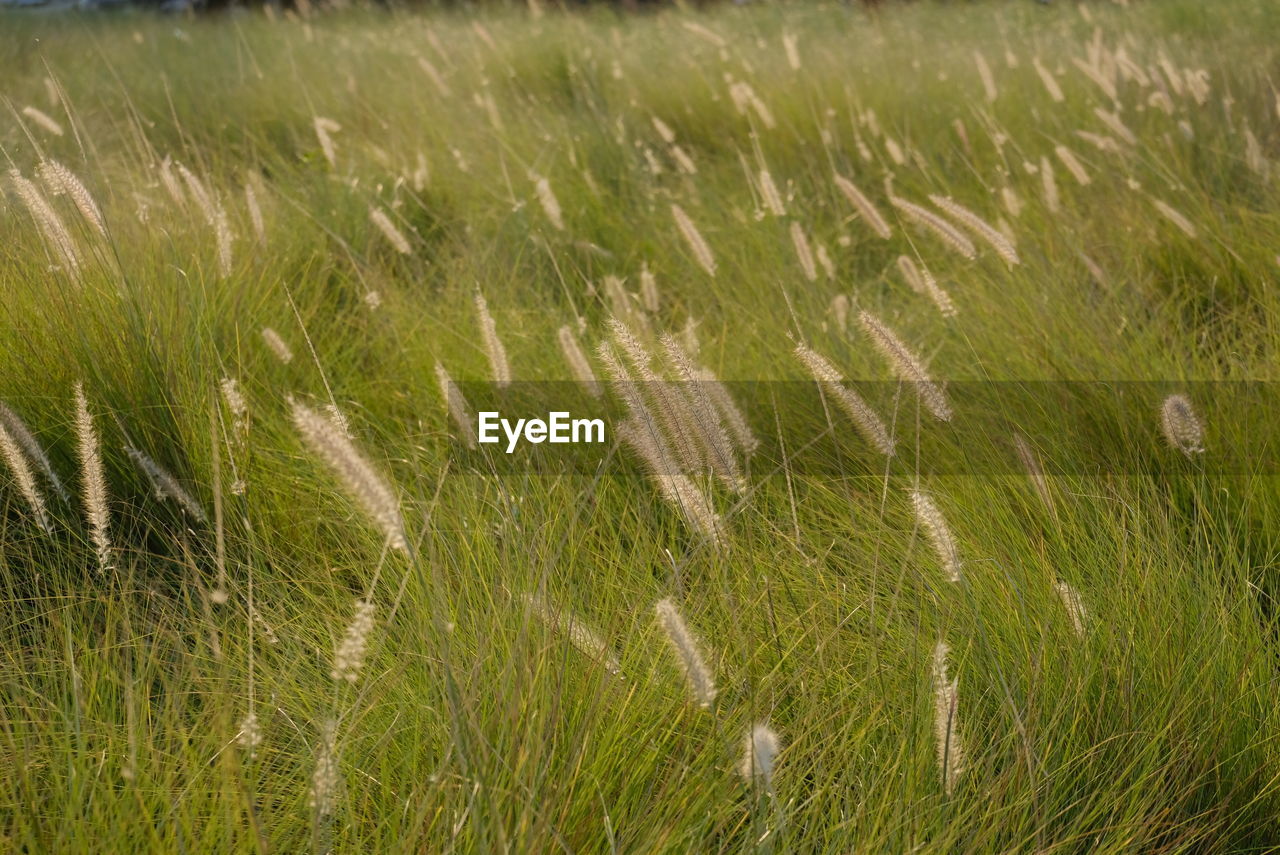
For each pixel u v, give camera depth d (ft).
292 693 8.63
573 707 7.84
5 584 10.46
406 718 8.14
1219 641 8.79
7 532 11.09
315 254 16.90
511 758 6.97
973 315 14.97
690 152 25.40
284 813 7.43
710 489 9.26
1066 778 7.97
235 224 16.97
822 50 33.73
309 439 5.69
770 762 6.56
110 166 21.07
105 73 31.71
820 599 9.45
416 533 10.09
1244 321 14.61
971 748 7.79
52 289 12.52
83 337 11.84
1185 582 9.37
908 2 49.29
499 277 17.39
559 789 6.91
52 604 10.21
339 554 11.00
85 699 8.39
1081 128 23.99
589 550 10.13
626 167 23.61
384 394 14.17
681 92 28.12
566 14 41.19
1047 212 18.43
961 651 8.79
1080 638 8.30
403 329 15.58
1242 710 8.36
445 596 8.63
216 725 7.53
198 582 9.17
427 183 20.31
